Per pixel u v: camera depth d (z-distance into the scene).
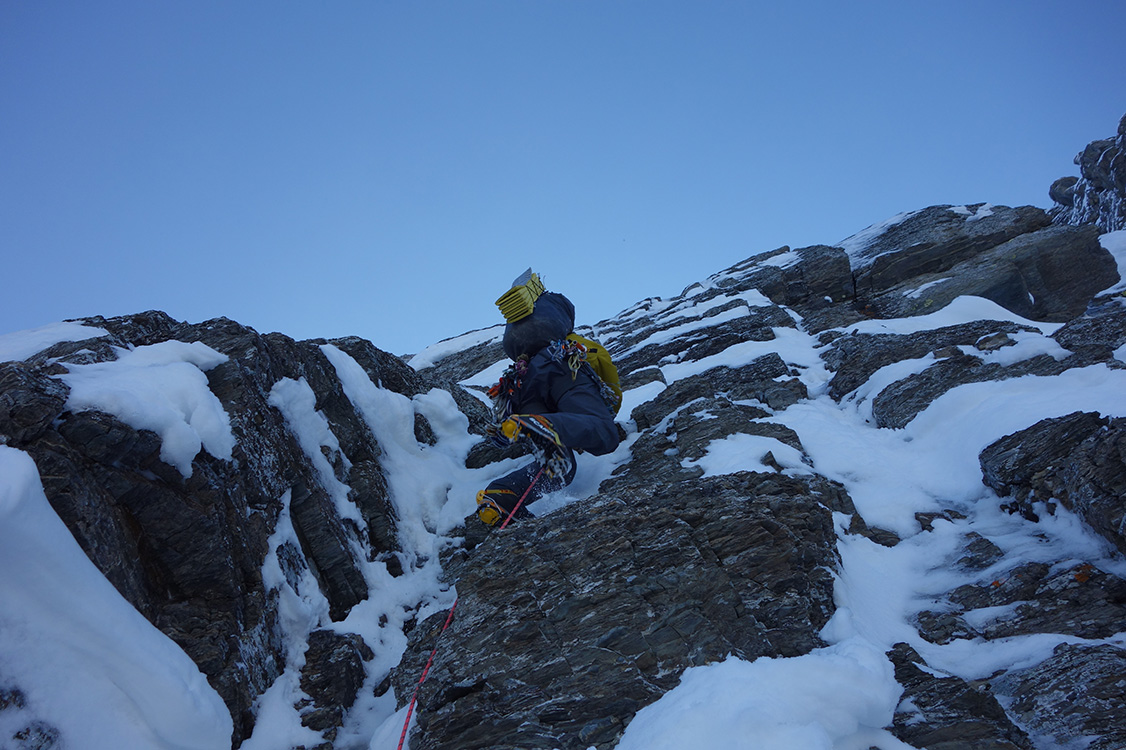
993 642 3.26
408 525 4.88
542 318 4.97
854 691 2.67
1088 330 5.76
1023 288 8.74
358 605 4.09
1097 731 2.63
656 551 3.44
